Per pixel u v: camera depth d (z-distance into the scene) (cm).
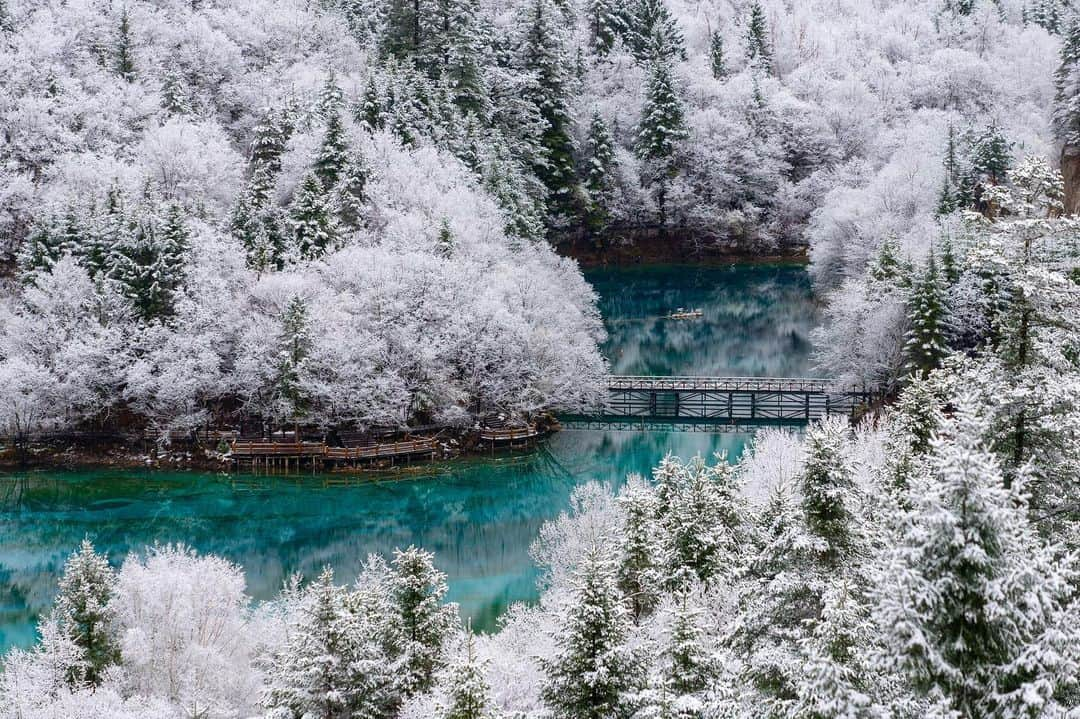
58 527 5453
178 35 10100
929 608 1312
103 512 5688
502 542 5297
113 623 3269
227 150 8662
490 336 6894
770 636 1873
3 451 6400
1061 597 1491
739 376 8344
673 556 2983
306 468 6375
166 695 3111
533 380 6894
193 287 6838
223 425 6744
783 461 4197
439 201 7975
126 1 10144
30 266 7088
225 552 5125
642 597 2975
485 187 8756
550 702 2105
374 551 5162
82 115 8656
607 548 3122
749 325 10044
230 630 3472
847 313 7044
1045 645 1291
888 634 1336
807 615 1825
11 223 7769
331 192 7631
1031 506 1978
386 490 6128
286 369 6362
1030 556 1401
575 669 2083
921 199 9075
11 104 8406
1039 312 2086
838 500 1933
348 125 8381
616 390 7338
